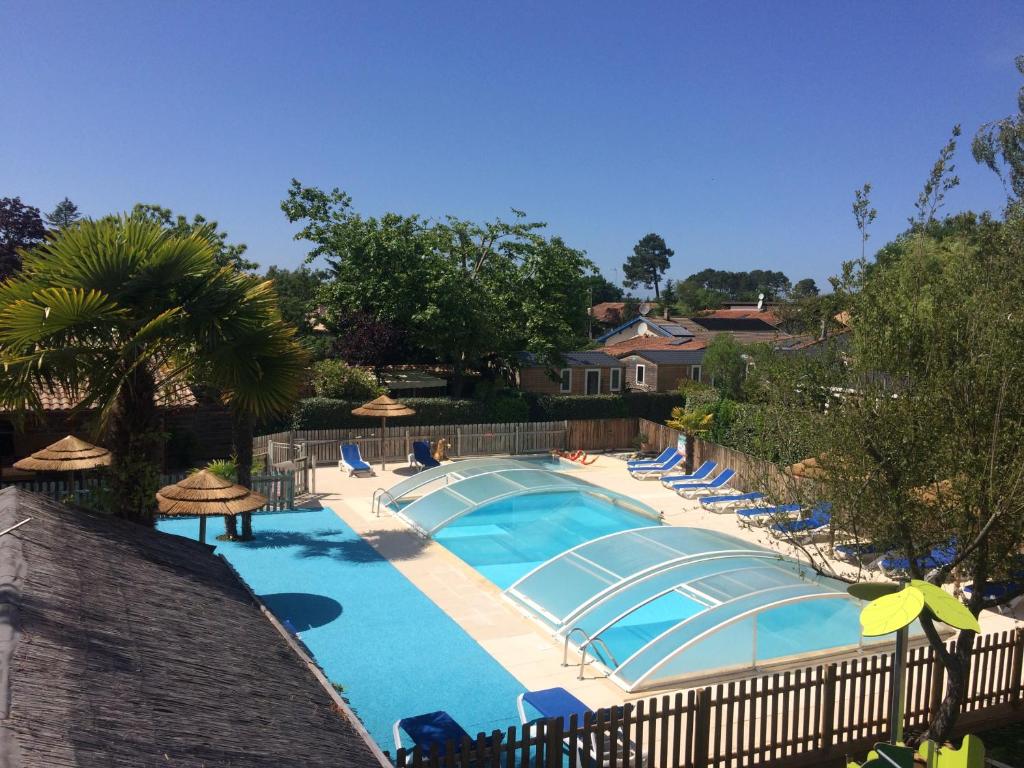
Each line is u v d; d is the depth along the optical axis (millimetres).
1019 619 15445
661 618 15742
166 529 20969
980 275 8992
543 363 46219
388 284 40344
